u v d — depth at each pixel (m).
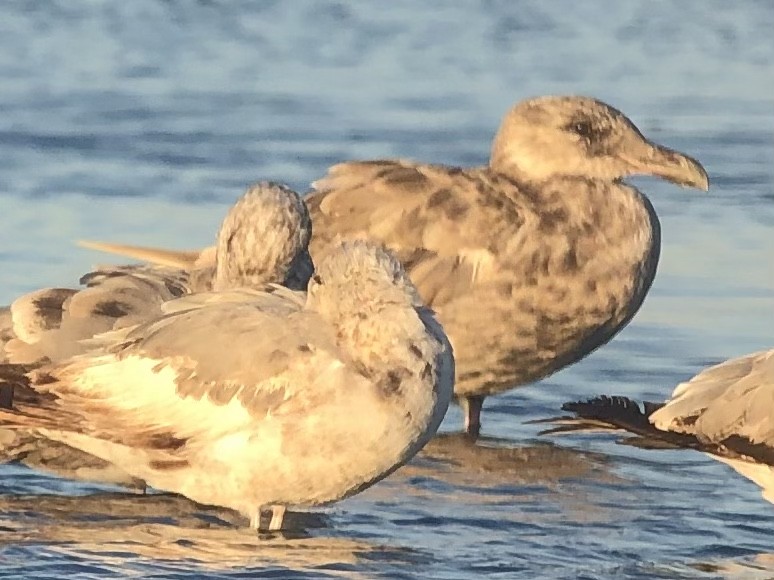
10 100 25.73
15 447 13.45
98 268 14.68
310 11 30.50
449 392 12.27
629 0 31.56
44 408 12.52
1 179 22.25
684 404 13.48
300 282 13.79
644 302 18.47
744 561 12.52
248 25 29.80
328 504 12.91
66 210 21.03
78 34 28.98
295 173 22.61
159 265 15.24
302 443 12.08
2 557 12.16
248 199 13.59
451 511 13.39
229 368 12.20
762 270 19.36
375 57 28.28
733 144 24.08
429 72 27.52
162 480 12.62
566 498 13.78
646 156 16.05
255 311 12.47
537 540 12.82
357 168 15.98
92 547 12.41
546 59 28.16
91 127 24.53
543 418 15.86
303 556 12.30
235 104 25.81
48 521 12.97
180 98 26.11
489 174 15.97
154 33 29.14
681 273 19.28
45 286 18.19
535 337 15.64
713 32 29.59
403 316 12.05
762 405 13.22
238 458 12.23
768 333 17.64
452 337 15.55
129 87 26.58
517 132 16.06
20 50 28.08
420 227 15.57
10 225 20.39
